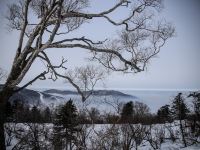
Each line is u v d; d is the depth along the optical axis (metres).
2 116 8.72
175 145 28.23
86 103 14.48
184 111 28.48
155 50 9.74
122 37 9.88
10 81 8.59
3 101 8.55
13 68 8.84
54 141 16.83
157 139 29.25
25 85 8.94
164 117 32.34
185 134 29.27
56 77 9.18
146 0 9.58
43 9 9.25
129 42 9.83
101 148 12.09
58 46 8.77
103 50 8.86
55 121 18.45
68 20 10.33
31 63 8.35
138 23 9.98
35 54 8.38
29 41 8.98
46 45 8.27
